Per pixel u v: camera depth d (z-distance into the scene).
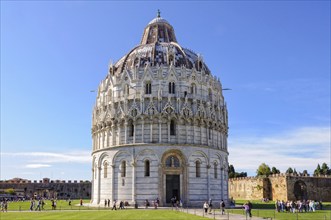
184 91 94.00
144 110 91.12
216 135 97.38
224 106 104.38
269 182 141.38
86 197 179.38
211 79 100.12
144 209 79.19
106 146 95.00
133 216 59.16
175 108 91.69
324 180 134.50
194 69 96.81
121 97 95.00
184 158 88.88
